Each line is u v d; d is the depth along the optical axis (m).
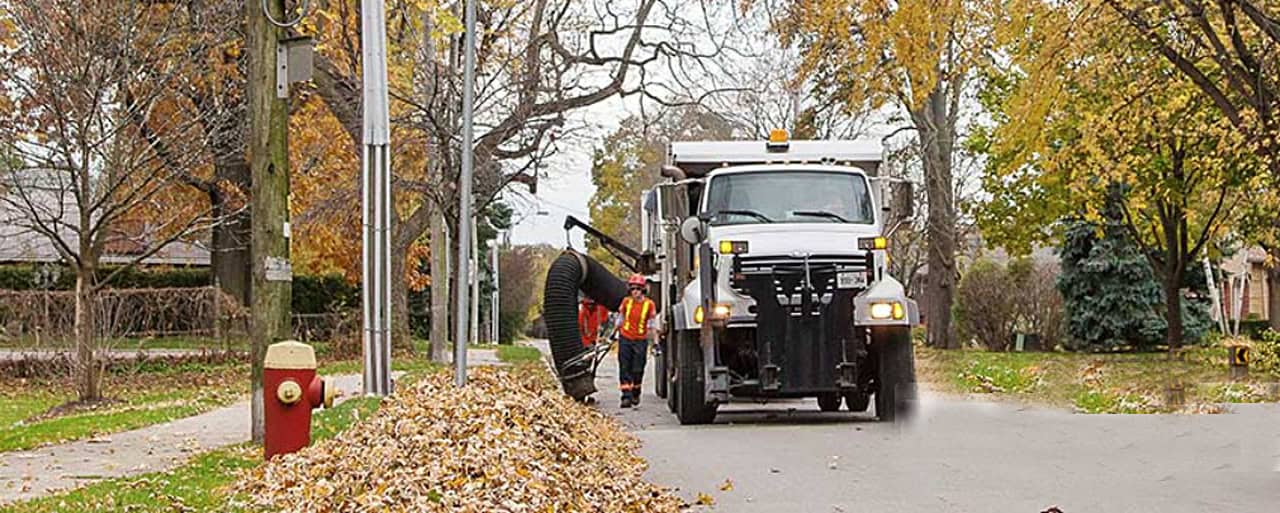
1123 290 93.88
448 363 72.88
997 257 145.38
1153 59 54.12
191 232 55.16
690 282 39.38
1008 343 97.56
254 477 23.41
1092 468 27.23
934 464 28.08
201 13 49.22
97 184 49.50
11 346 55.88
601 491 22.64
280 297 29.39
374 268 37.50
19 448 30.44
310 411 26.20
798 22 66.00
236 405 44.25
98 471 26.16
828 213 38.75
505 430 26.02
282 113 29.00
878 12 53.56
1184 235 77.00
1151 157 69.00
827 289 36.56
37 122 48.22
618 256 60.25
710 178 39.50
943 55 53.88
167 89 49.03
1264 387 48.75
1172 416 37.59
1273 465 27.48
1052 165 63.00
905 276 110.25
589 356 48.22
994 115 86.75
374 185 37.31
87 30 46.25
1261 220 74.06
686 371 38.22
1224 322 116.44
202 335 65.31
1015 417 37.38
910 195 39.25
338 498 20.42
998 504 22.84
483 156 65.25
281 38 28.88
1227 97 53.62
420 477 21.08
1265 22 43.28
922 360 66.06
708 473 27.34
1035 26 46.28
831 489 24.84
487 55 64.44
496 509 19.11
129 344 59.66
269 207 29.05
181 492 22.11
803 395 37.28
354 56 60.88
